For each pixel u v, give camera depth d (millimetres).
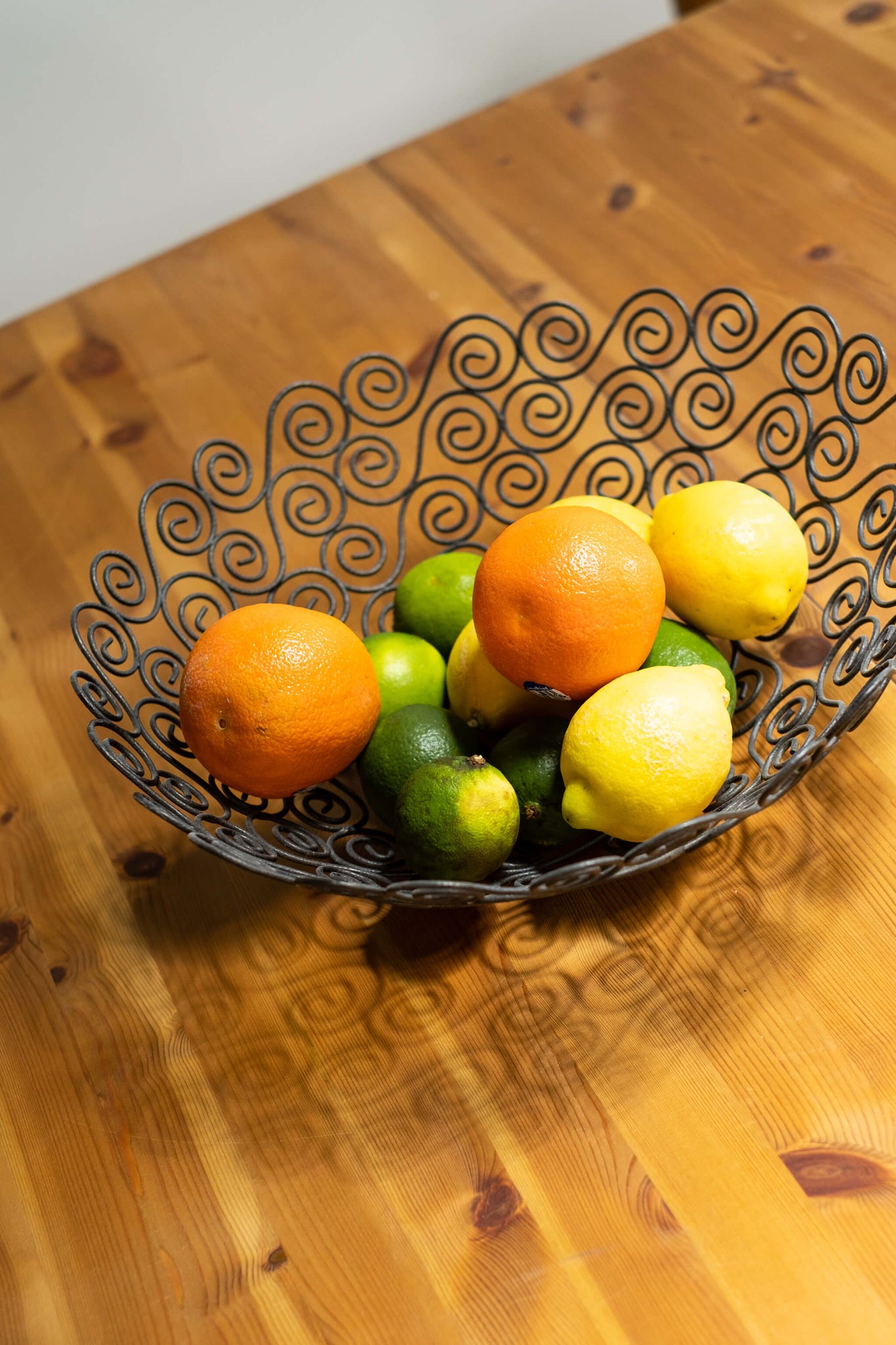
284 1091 726
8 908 800
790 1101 689
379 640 774
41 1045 755
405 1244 684
